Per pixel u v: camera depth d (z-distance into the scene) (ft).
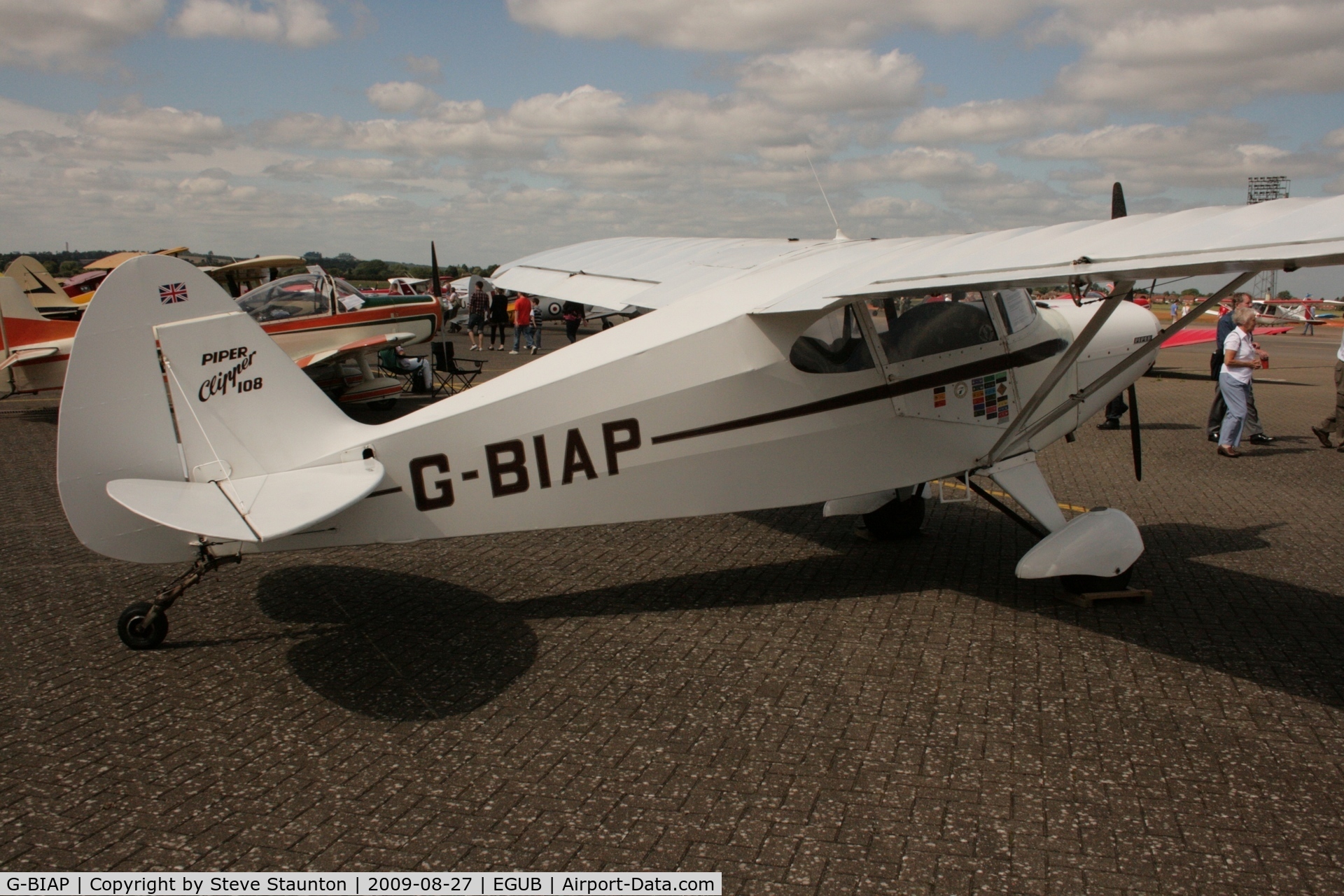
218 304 13.15
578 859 8.68
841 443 15.65
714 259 21.68
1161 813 9.40
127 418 12.80
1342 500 23.49
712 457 14.89
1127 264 10.79
